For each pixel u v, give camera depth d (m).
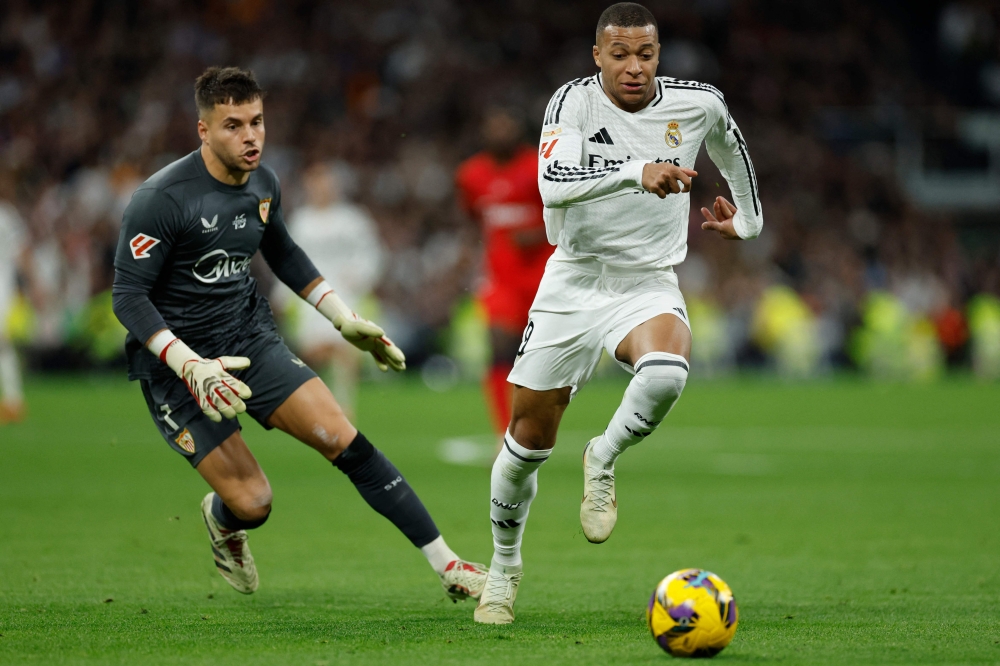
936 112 115.94
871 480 35.72
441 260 91.56
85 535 24.75
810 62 116.69
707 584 13.88
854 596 18.58
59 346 80.81
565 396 16.94
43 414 54.56
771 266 100.06
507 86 106.50
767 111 113.38
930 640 14.95
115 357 80.19
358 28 108.25
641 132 16.92
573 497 31.73
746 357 96.00
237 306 18.50
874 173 110.25
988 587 19.41
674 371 15.80
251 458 18.11
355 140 99.94
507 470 16.72
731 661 13.63
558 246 17.47
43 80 99.88
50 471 36.12
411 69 106.12
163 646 14.60
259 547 23.78
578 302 17.00
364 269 49.81
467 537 25.17
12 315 79.19
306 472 37.19
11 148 94.94
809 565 21.78
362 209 94.94
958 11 122.81
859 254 104.06
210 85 17.14
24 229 81.44
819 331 96.38
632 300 16.91
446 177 97.50
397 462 39.44
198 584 19.58
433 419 55.94
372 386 81.06
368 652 14.24
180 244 17.56
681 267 95.06
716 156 18.03
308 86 103.31
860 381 90.38
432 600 18.42
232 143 17.16
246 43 105.19
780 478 36.31
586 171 15.62
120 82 100.75
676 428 53.44
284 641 14.95
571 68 110.00
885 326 93.56
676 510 29.44
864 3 121.25
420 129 102.69
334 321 18.88
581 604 18.08
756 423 55.53
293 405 17.81
